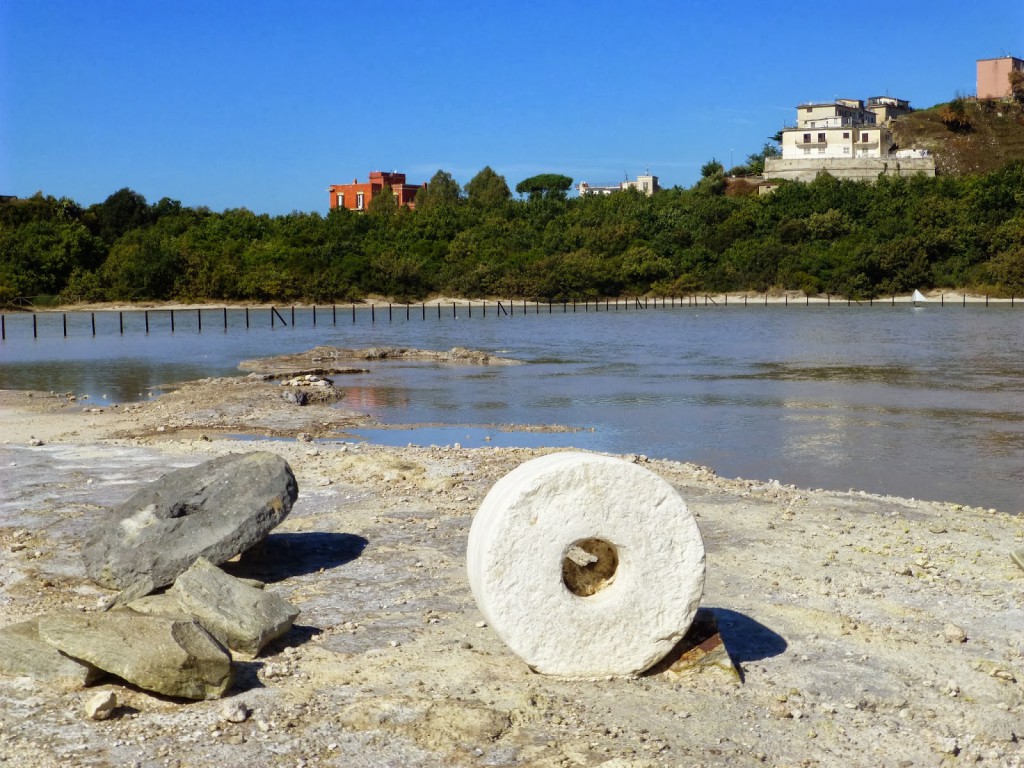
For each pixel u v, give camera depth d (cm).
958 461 1830
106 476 1468
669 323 6894
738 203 11969
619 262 10619
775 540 1151
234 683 725
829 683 745
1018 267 9494
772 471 1742
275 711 678
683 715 684
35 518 1213
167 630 712
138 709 677
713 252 10881
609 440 2059
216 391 2820
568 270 10075
